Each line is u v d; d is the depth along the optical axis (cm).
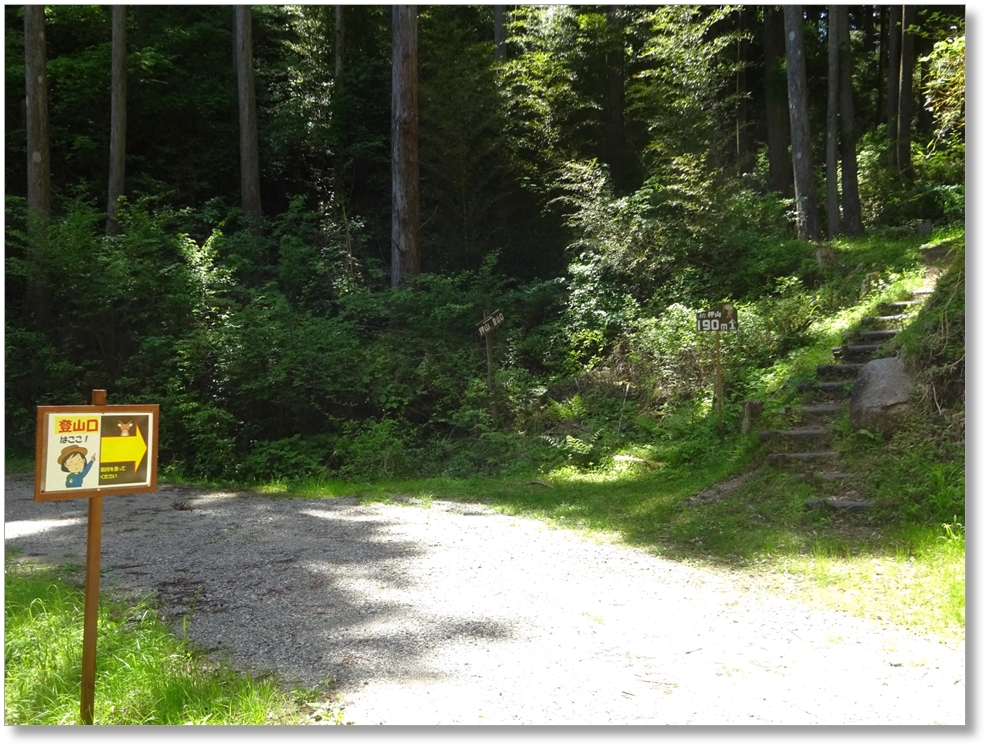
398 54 1548
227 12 2172
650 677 402
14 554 659
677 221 1478
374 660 424
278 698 375
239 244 1620
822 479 756
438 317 1423
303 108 1934
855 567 585
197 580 580
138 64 1778
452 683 394
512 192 1877
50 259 1381
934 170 2173
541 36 2033
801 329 1165
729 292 1377
